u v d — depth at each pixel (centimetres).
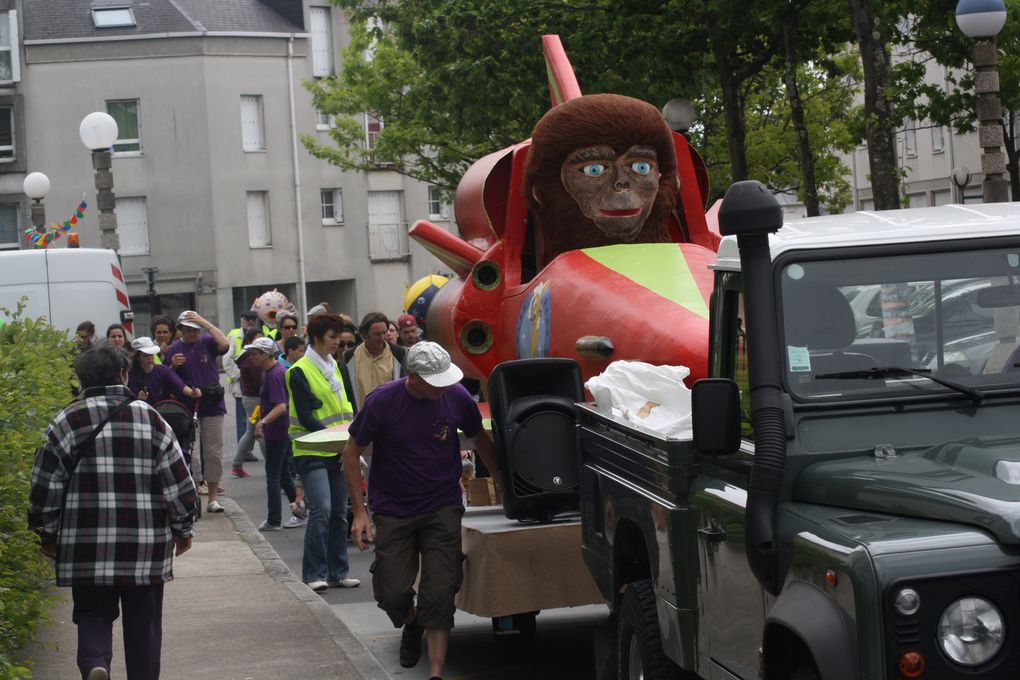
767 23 2136
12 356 898
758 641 523
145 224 5328
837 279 543
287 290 5509
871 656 430
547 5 2400
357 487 855
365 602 1145
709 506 567
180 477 736
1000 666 430
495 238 1200
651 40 2297
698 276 995
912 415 527
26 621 771
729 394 518
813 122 3397
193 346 1661
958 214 584
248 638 965
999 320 545
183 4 5381
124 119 5316
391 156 3591
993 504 437
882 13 2031
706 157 3297
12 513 773
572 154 1084
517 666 916
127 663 745
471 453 1127
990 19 1436
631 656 670
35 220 2722
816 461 517
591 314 987
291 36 5428
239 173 5372
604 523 707
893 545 436
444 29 2566
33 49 5238
